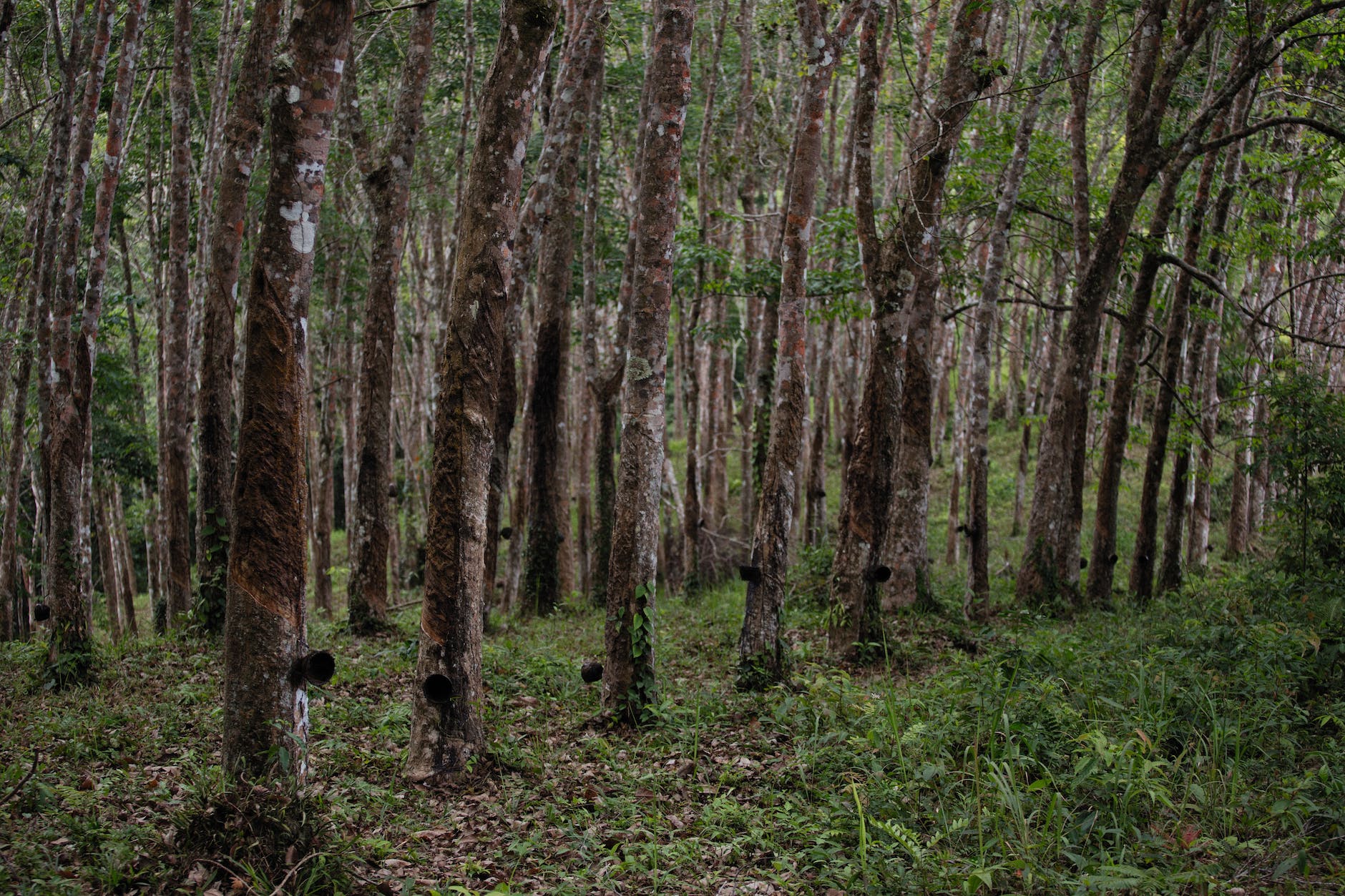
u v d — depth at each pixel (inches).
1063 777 242.1
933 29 675.4
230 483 458.0
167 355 491.2
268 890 187.2
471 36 601.6
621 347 620.4
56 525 384.2
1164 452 565.3
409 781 271.9
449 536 277.4
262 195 676.1
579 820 245.9
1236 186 591.2
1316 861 213.6
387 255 488.4
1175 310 565.0
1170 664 340.2
